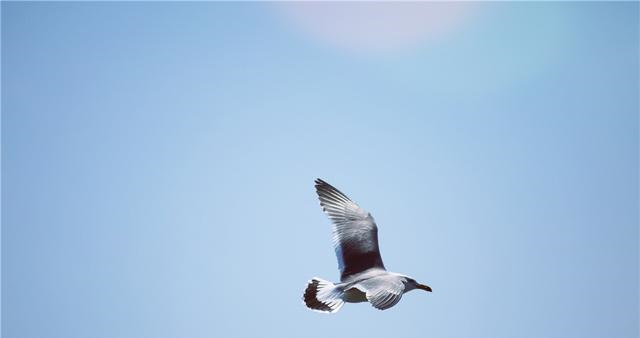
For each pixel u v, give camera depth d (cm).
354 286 1688
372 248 1870
